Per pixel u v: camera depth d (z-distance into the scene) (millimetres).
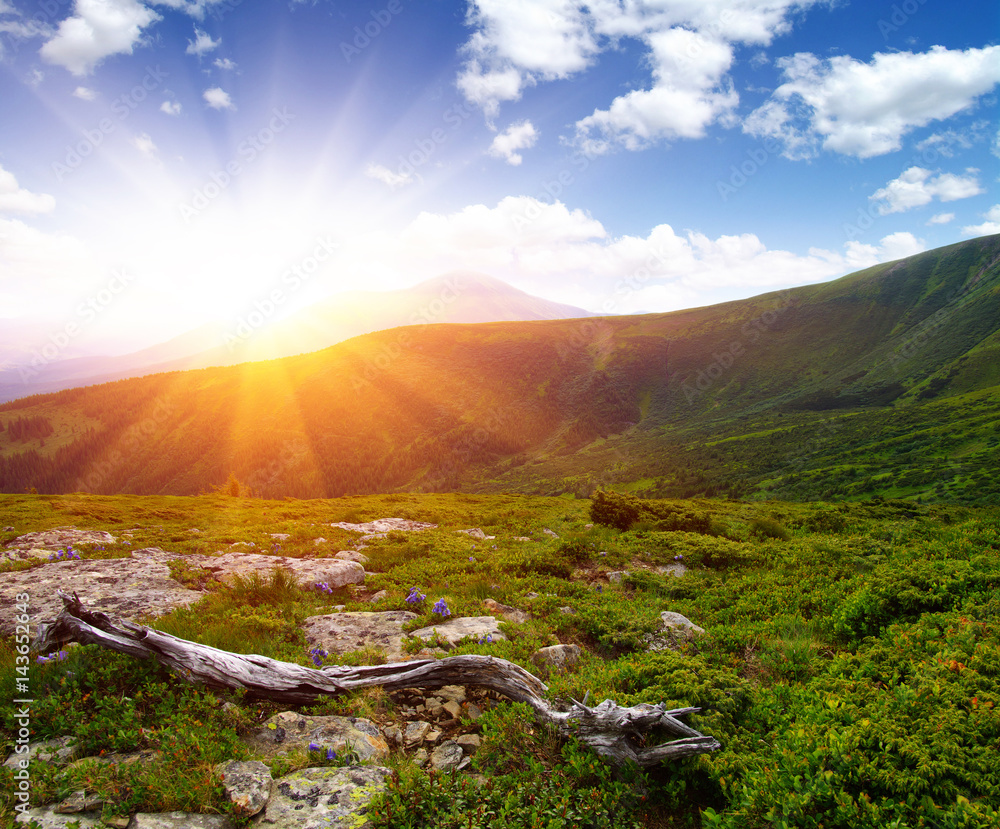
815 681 6777
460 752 5254
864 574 12195
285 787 4395
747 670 7941
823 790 4281
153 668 5926
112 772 4344
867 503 26297
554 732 5461
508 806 4336
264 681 5793
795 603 10773
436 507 35625
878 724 5148
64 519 25359
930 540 15586
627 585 13086
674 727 5320
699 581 13086
